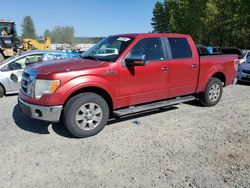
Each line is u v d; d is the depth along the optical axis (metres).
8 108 7.57
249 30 33.56
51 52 10.05
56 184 3.79
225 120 6.45
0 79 8.99
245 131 5.73
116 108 5.78
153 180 3.88
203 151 4.77
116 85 5.61
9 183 3.81
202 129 5.84
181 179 3.90
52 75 4.97
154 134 5.55
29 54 9.60
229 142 5.15
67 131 5.71
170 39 6.59
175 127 5.96
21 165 4.29
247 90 10.34
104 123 5.56
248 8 29.33
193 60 6.95
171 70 6.47
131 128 5.89
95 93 5.44
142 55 5.68
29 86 5.27
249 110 7.33
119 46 5.95
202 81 7.25
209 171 4.11
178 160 4.45
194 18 40.03
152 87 6.20
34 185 3.76
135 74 5.85
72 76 5.09
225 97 8.98
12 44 20.22
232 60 8.09
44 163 4.35
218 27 36.06
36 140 5.25
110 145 5.03
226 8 32.06
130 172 4.09
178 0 45.03
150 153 4.70
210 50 15.30
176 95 6.78
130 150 4.81
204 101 7.54
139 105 6.19
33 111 5.16
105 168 4.21
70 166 4.27
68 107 5.16
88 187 3.72
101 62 5.62
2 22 20.81
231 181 3.85
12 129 5.83
